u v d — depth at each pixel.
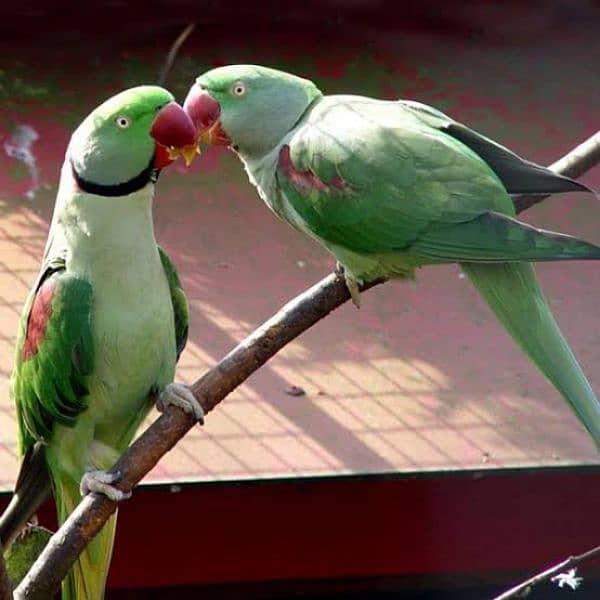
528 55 13.50
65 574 6.68
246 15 13.59
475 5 13.85
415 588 10.47
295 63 13.18
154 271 7.65
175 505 9.98
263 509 10.08
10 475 9.23
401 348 10.39
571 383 7.36
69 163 7.55
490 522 10.15
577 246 7.22
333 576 10.16
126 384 7.81
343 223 7.91
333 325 10.58
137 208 7.52
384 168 7.80
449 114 12.67
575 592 10.53
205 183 11.89
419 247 7.75
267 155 8.25
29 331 7.80
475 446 9.52
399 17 13.75
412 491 10.09
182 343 8.13
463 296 10.94
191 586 10.31
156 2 13.48
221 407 9.80
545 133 12.51
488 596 10.45
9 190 11.55
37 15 13.34
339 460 9.40
